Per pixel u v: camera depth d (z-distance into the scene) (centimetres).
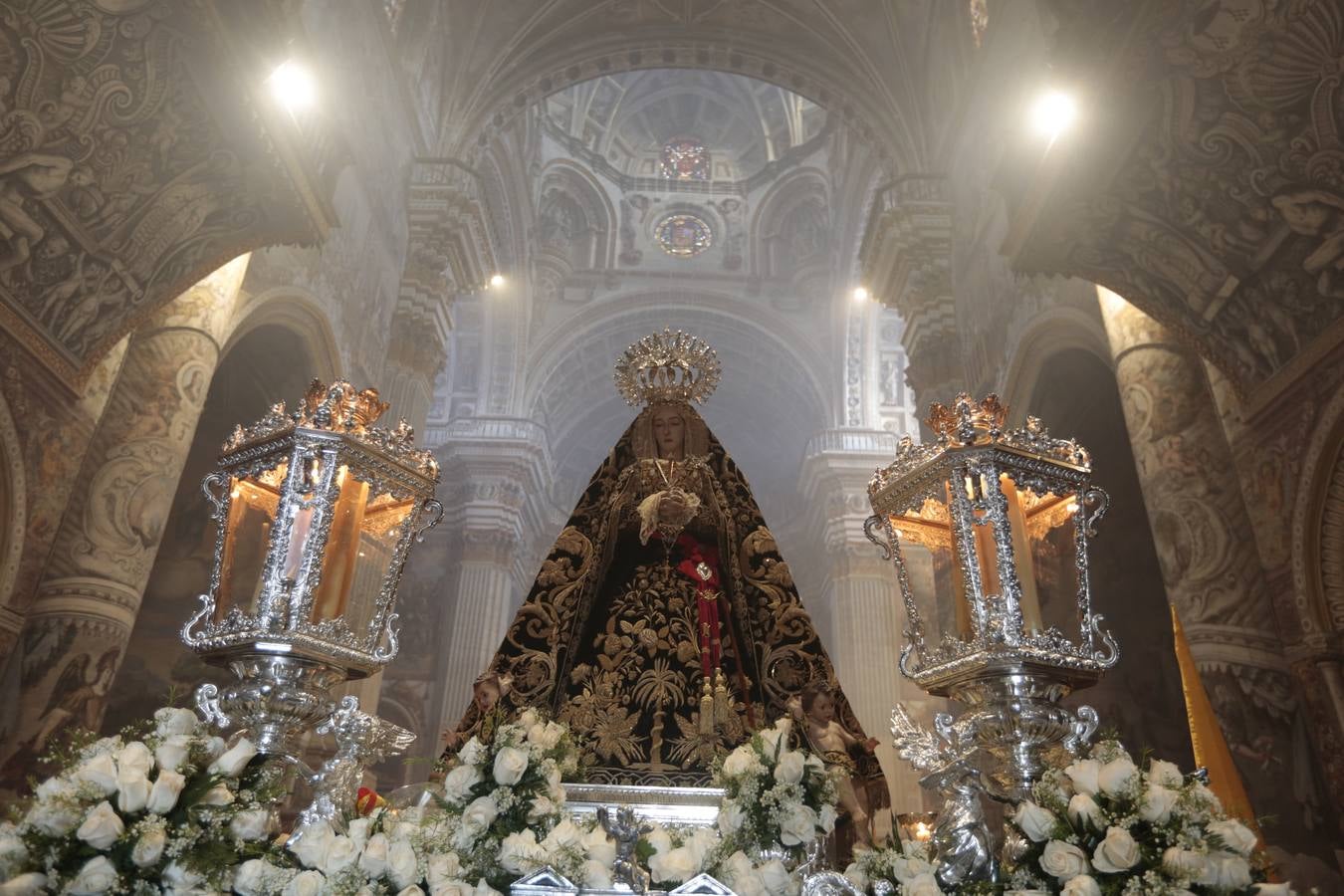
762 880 240
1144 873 233
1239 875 229
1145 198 733
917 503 321
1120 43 635
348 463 300
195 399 882
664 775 300
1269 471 732
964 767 273
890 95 1658
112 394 827
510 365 2577
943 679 291
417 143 1591
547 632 333
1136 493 1246
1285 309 706
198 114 700
